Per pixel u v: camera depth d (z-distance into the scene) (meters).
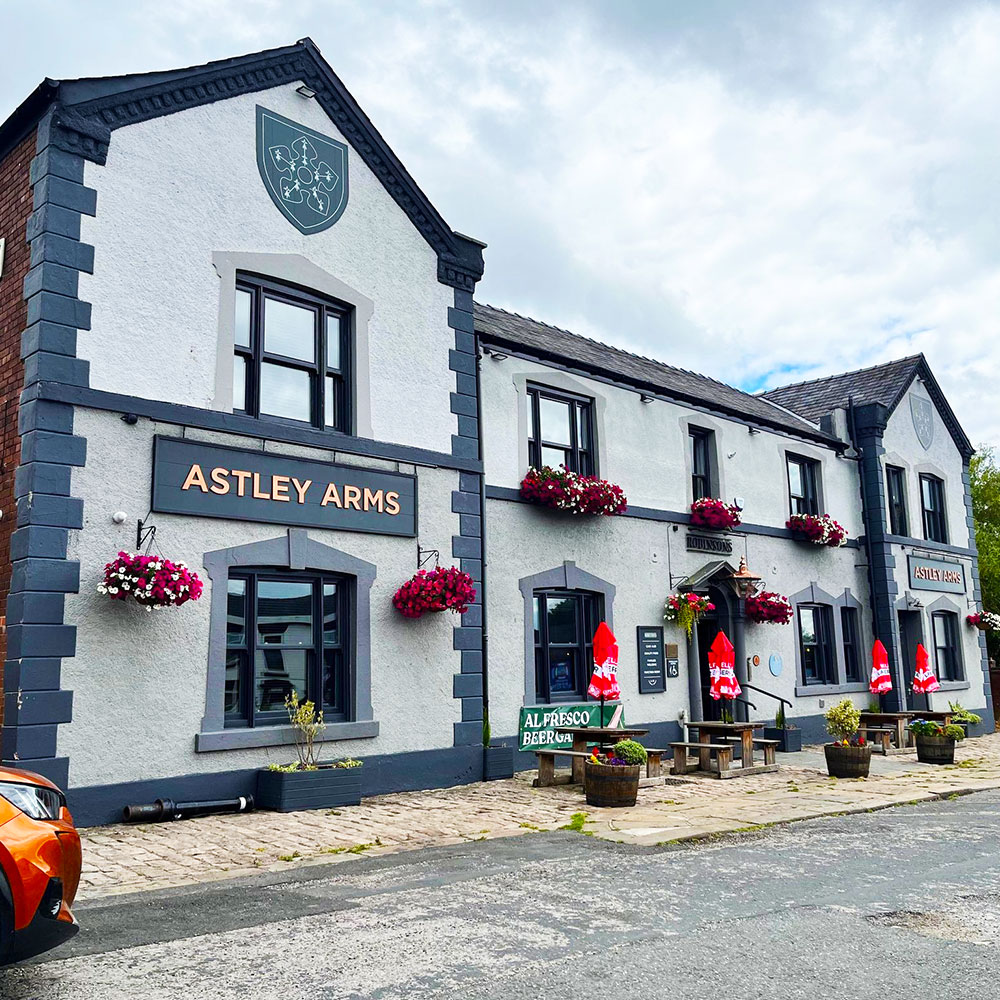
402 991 4.41
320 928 5.46
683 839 8.39
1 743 8.45
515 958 4.90
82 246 9.22
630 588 15.00
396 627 11.34
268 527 10.26
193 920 5.64
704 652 16.56
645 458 15.70
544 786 11.62
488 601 12.94
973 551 23.38
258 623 10.24
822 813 9.88
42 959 4.88
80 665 8.70
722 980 4.59
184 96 10.21
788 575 18.17
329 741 10.47
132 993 4.35
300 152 11.23
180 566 8.97
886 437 20.88
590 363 14.91
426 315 12.32
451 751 11.67
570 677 14.17
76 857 4.41
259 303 10.72
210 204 10.30
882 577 19.94
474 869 7.12
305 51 11.33
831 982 4.57
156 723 9.15
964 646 22.09
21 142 9.73
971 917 5.79
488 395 13.41
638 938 5.28
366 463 11.28
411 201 12.35
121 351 9.36
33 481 8.62
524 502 13.63
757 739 15.16
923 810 10.41
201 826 8.75
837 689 18.62
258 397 10.48
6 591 8.77
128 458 9.26
